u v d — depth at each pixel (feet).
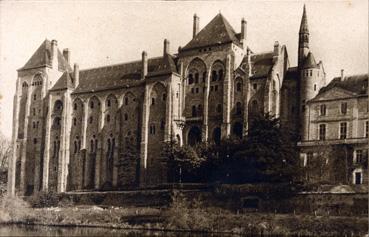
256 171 281.54
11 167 418.31
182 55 363.35
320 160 281.95
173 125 352.28
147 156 358.84
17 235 236.02
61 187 392.27
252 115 317.83
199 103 354.13
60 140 399.24
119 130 380.78
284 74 328.90
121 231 254.47
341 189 257.96
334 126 291.58
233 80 340.39
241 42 348.79
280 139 284.82
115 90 387.55
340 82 298.15
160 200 299.58
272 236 234.79
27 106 419.54
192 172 312.71
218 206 278.05
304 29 314.35
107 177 382.01
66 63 431.02
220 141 314.76
